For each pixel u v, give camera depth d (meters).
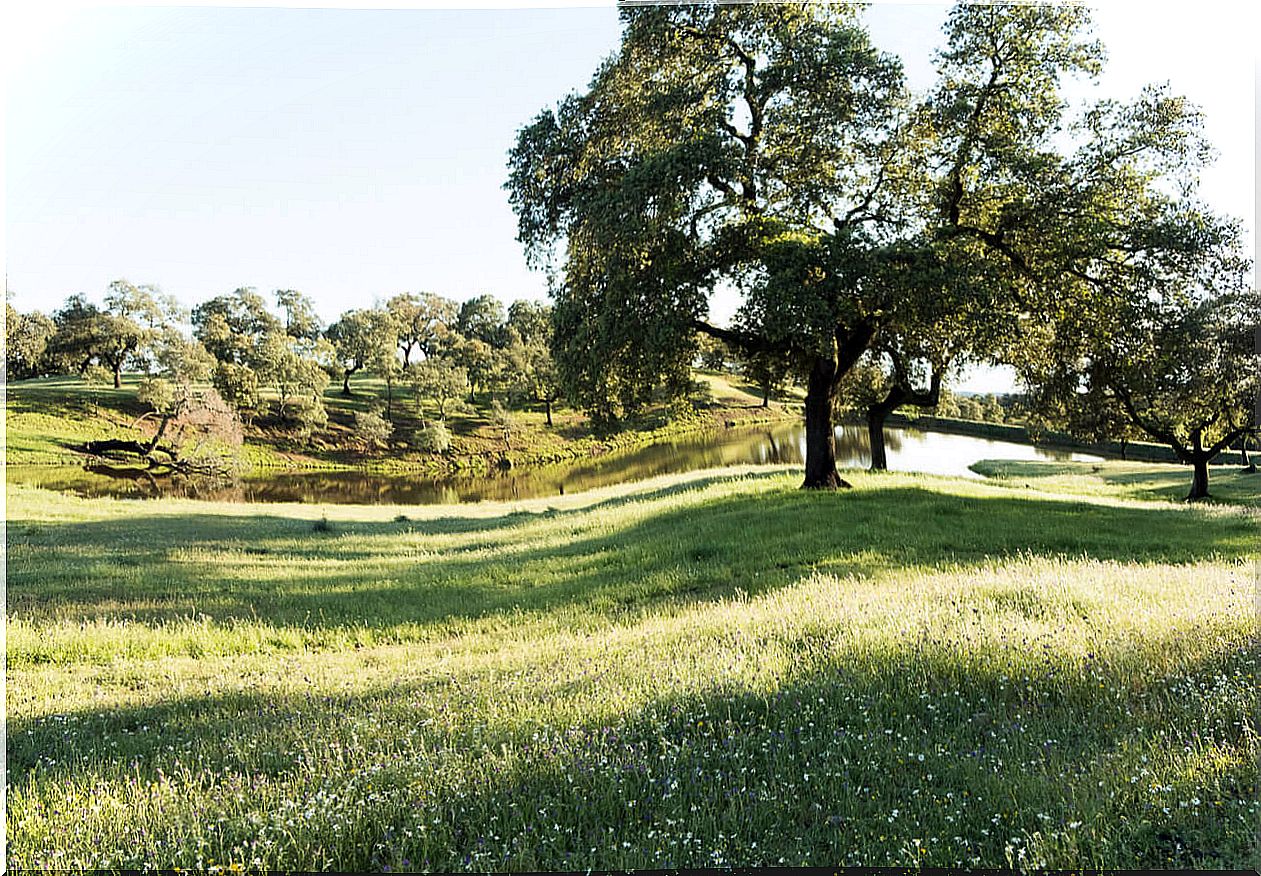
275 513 26.12
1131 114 17.11
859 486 19.50
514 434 60.16
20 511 22.38
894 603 7.87
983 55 17.72
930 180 18.58
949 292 15.21
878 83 16.88
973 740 4.59
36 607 10.57
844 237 15.83
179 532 19.86
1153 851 3.43
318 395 62.53
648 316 16.67
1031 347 18.95
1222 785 3.82
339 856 3.65
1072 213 16.98
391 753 4.88
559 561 14.34
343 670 7.73
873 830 3.71
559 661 7.18
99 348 60.06
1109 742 4.43
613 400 19.67
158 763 5.04
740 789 4.11
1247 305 16.45
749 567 11.95
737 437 63.97
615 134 18.27
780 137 17.59
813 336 15.41
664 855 3.53
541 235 19.17
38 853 3.80
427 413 64.00
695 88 17.80
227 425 51.53
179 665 8.17
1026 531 13.69
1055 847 3.41
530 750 4.70
